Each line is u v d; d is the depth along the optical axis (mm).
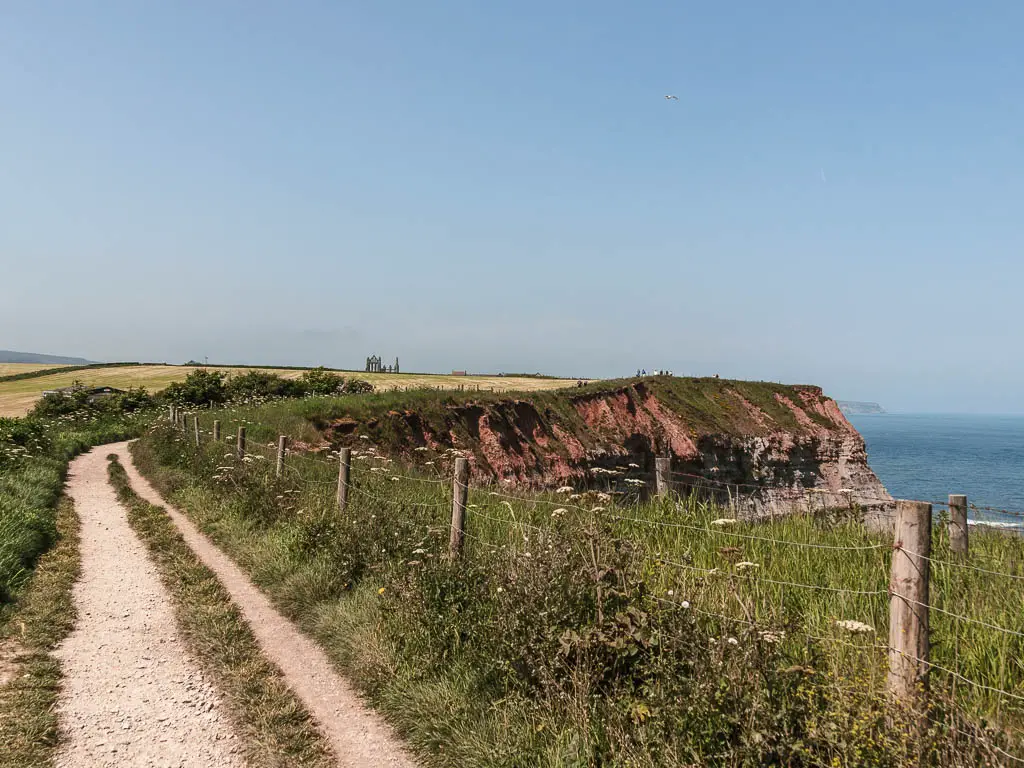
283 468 14125
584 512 6828
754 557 7031
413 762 5039
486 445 28594
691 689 4266
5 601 8156
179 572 9773
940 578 5898
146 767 4879
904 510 4016
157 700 5938
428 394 29266
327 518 10227
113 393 47094
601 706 4703
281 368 90188
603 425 36312
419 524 9227
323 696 6043
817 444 47344
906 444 181000
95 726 5430
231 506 13359
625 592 5242
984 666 4582
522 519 9688
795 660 4398
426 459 24562
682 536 8320
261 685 6191
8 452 18406
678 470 38406
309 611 7980
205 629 7516
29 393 63812
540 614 5270
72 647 7062
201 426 26750
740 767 3848
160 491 17406
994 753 3535
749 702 3998
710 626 5031
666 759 4043
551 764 4461
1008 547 7332
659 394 42562
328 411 25078
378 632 6797
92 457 25734
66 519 13367
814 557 6953
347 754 5133
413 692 5734
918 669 3902
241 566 10203
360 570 8570
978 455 131750
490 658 5660
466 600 6684
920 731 3629
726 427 42750
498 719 5105
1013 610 5121
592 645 4938
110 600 8656
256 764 4980
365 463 16891
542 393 35844
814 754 3719
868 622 5172
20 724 5301
